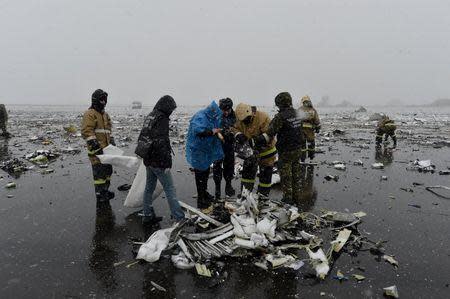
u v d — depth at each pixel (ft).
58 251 15.49
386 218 19.44
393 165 33.96
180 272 13.70
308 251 14.47
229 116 22.17
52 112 167.12
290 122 19.77
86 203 22.07
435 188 25.36
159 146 16.79
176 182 27.14
